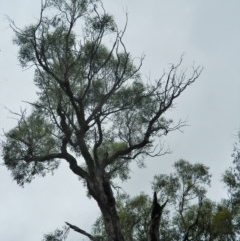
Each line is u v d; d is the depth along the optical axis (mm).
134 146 22375
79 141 21531
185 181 31062
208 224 28516
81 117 21891
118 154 22250
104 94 23828
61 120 21875
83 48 22953
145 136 22391
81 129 21719
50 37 22938
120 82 23828
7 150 22656
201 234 28734
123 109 24094
